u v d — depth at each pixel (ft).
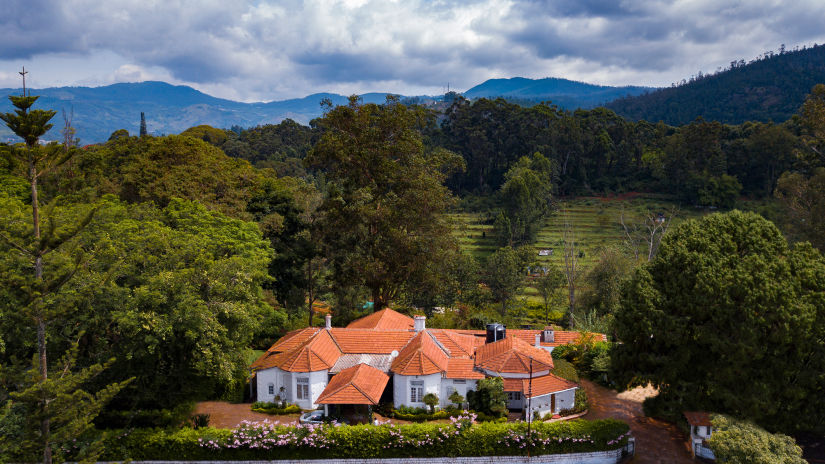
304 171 494.18
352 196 170.81
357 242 180.24
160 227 126.11
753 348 95.91
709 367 103.81
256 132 612.29
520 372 117.91
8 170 182.19
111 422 106.73
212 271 111.04
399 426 101.09
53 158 76.23
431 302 217.15
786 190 242.37
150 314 97.19
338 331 135.44
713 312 101.14
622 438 102.06
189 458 98.78
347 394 109.70
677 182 443.32
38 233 75.20
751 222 111.34
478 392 115.44
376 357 127.85
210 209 173.17
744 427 91.20
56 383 73.51
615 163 510.17
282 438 98.78
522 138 508.94
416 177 179.63
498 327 139.54
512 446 100.48
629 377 110.83
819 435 108.27
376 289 184.14
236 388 125.18
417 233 179.42
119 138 279.49
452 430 100.22
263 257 142.82
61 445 93.97
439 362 120.06
